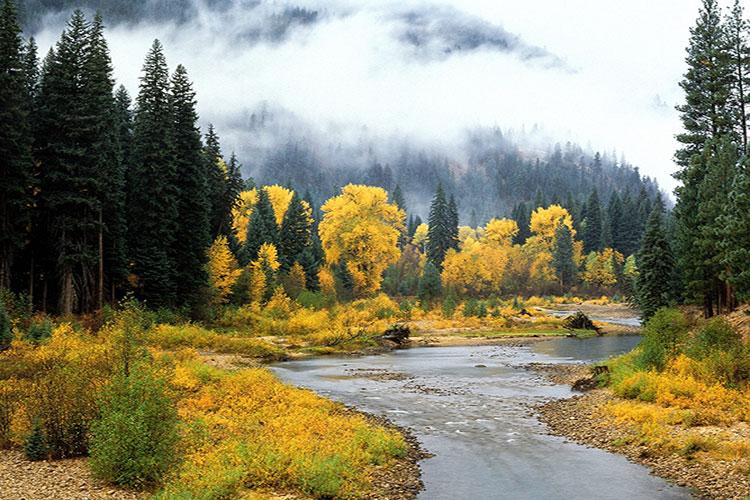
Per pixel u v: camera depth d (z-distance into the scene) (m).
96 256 42.75
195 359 32.16
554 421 21.62
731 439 16.88
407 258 118.31
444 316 73.31
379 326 56.84
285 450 15.08
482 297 108.25
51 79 42.00
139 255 46.94
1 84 37.84
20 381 19.92
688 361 24.83
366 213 88.88
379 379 32.69
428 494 13.65
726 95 43.25
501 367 38.12
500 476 15.03
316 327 55.00
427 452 17.41
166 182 48.03
